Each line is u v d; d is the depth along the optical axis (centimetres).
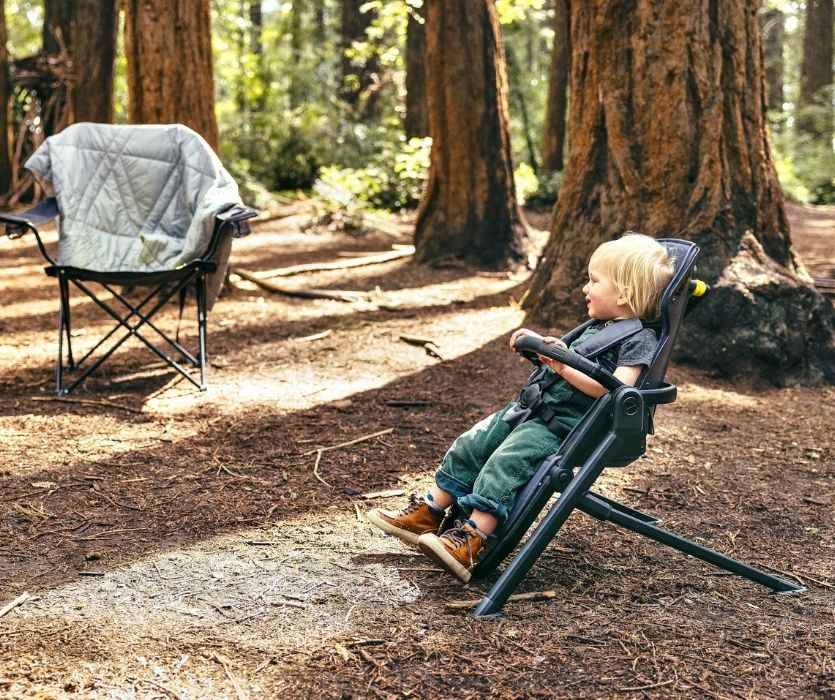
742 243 595
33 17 2383
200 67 768
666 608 281
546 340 262
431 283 880
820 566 319
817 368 573
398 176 1540
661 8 594
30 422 450
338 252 1107
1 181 1433
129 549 314
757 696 231
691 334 579
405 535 302
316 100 2017
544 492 276
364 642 252
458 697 227
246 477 386
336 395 509
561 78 1848
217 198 500
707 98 594
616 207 621
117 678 231
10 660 239
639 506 368
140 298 782
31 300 793
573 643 255
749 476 409
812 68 2772
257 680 232
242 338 647
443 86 950
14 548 313
